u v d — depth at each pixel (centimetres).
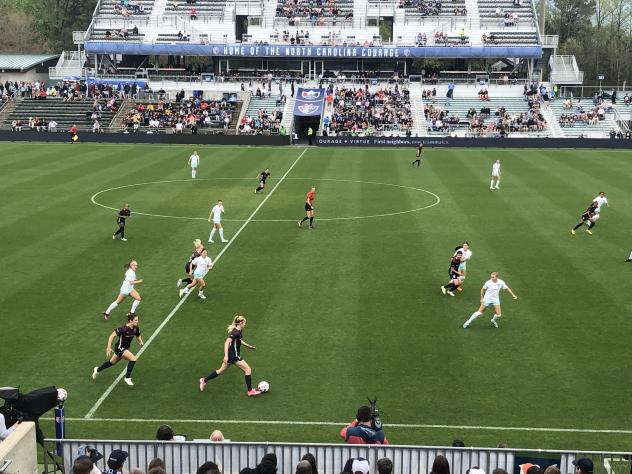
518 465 1252
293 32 9306
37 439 1268
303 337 2069
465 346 2002
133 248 3052
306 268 2762
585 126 7812
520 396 1709
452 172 5381
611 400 1686
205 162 5900
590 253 2978
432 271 2714
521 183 4825
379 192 4481
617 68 12431
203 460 1270
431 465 1249
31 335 2070
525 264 2811
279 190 4553
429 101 8400
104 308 2303
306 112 8106
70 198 4153
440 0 9462
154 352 1973
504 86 8581
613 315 2236
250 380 1717
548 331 2108
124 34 9069
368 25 9662
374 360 1912
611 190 4525
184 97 8562
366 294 2448
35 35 13062
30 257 2886
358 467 1097
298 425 1587
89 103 8175
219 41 9231
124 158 6059
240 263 2838
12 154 6194
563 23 13588
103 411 1645
